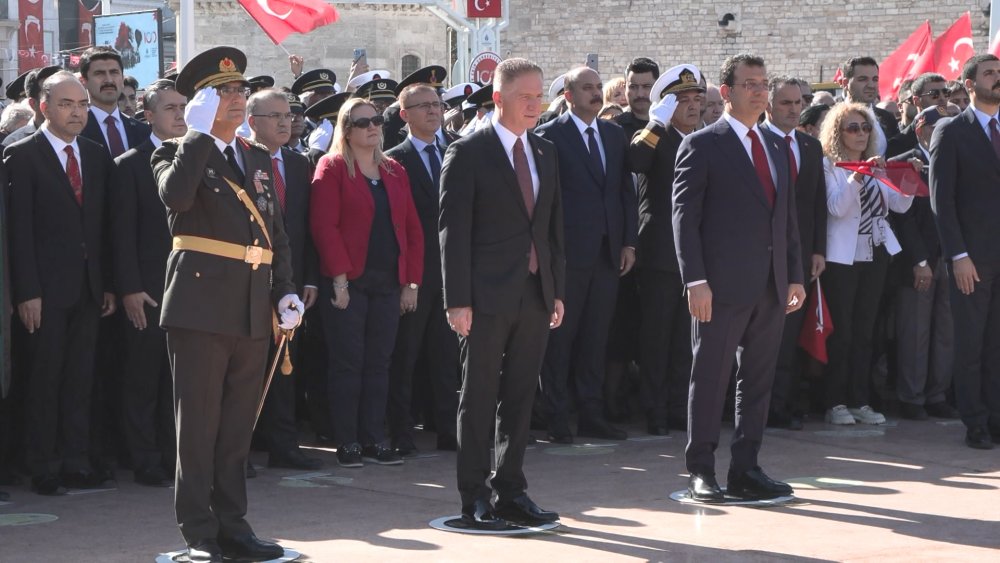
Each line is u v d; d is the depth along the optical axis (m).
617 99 12.41
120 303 8.70
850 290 10.70
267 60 40.62
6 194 8.23
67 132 8.37
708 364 7.96
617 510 7.81
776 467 9.12
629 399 11.44
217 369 6.59
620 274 10.30
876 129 10.67
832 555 6.73
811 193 10.30
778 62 35.97
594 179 10.12
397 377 9.83
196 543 6.57
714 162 7.90
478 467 7.39
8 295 7.96
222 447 6.73
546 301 7.36
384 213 9.36
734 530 7.29
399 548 6.94
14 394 8.80
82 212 8.47
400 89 11.58
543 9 37.22
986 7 33.75
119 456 9.33
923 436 10.37
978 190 9.81
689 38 36.50
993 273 9.84
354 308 9.28
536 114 7.36
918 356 11.15
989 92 9.79
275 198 6.86
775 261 7.96
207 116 6.45
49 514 7.83
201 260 6.53
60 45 57.34
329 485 8.68
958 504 7.93
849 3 35.16
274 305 6.85
